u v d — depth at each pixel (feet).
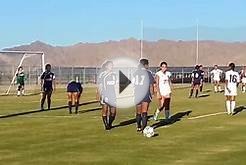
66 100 127.34
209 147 52.31
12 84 180.45
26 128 69.15
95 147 52.60
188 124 72.79
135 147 52.47
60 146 53.36
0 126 71.61
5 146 53.62
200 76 132.16
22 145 54.24
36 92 170.71
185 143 55.01
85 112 93.66
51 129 67.87
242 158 46.19
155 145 53.78
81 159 46.09
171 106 104.53
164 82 75.66
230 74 87.86
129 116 85.30
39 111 96.27
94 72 246.68
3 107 106.11
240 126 70.33
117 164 43.78
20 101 125.08
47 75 98.12
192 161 44.93
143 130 61.98
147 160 45.44
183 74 245.45
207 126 70.33
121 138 59.00
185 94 148.36
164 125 71.56
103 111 67.41
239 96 139.85
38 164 43.98
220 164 43.57
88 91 173.99
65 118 82.64
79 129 67.77
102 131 65.51
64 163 44.32
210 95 142.92
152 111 93.56
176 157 46.88
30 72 212.23
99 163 44.24
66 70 250.16
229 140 57.21
